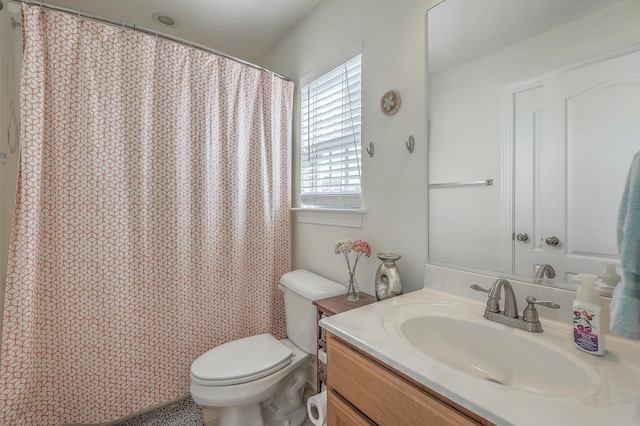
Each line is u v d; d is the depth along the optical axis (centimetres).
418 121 123
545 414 50
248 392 128
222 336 172
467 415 56
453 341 92
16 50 134
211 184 167
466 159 107
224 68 172
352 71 159
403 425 68
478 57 103
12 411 115
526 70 92
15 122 136
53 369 131
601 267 78
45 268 128
